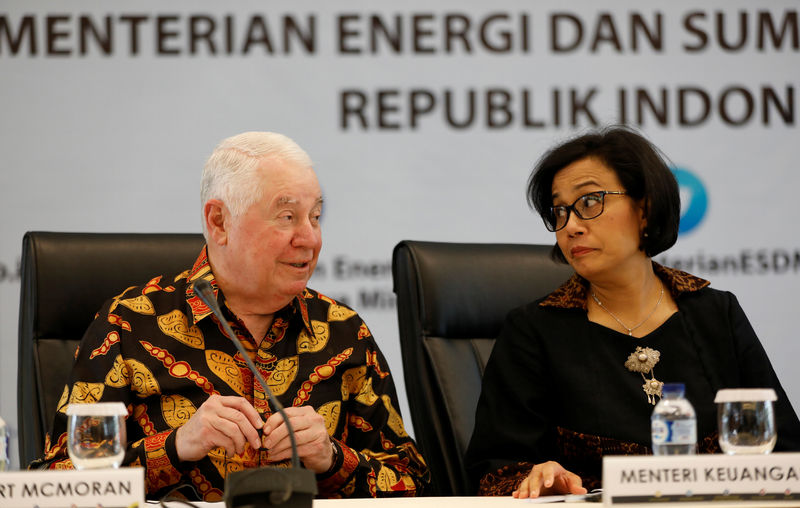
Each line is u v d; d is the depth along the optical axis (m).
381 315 9.80
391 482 5.69
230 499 3.81
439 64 9.95
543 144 9.98
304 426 5.07
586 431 5.68
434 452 6.40
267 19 9.83
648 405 5.64
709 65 10.09
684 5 10.09
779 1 10.16
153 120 9.73
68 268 6.34
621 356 5.82
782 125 10.12
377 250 9.84
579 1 10.02
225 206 5.72
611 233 5.67
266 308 5.87
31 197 9.61
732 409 4.38
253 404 5.72
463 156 9.94
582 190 5.71
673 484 3.94
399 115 9.91
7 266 9.54
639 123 10.02
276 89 9.83
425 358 6.55
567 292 6.09
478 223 9.95
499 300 6.80
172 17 9.77
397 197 9.88
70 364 6.24
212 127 9.78
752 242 10.05
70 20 9.70
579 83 10.02
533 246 7.13
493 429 5.84
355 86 9.89
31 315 6.25
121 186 9.70
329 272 9.79
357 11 9.90
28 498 3.84
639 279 5.87
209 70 9.78
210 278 5.88
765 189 10.09
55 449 5.39
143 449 5.13
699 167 10.05
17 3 9.66
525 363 5.94
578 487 4.88
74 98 9.68
